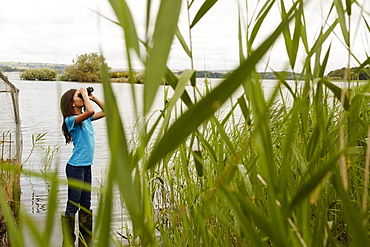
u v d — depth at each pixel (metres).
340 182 0.61
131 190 0.41
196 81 0.89
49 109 29.44
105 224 0.41
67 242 0.70
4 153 7.18
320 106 0.95
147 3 0.40
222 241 1.31
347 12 0.87
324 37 0.92
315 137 0.95
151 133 0.64
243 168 1.01
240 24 0.79
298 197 0.58
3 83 8.20
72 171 6.28
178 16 0.40
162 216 1.94
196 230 1.43
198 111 0.39
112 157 0.39
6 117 8.25
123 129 0.41
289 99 1.46
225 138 0.95
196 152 1.14
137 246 1.12
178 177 2.09
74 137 6.36
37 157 9.72
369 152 0.68
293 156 1.20
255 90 0.58
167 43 0.39
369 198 1.22
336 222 1.33
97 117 6.72
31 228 0.45
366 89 0.81
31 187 7.99
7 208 0.51
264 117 0.57
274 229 0.58
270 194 0.59
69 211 5.67
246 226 0.62
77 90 6.46
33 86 65.81
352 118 0.81
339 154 0.56
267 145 0.60
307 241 0.83
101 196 0.45
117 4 0.39
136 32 0.39
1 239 4.00
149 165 0.41
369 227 1.07
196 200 1.56
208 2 0.84
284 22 0.40
